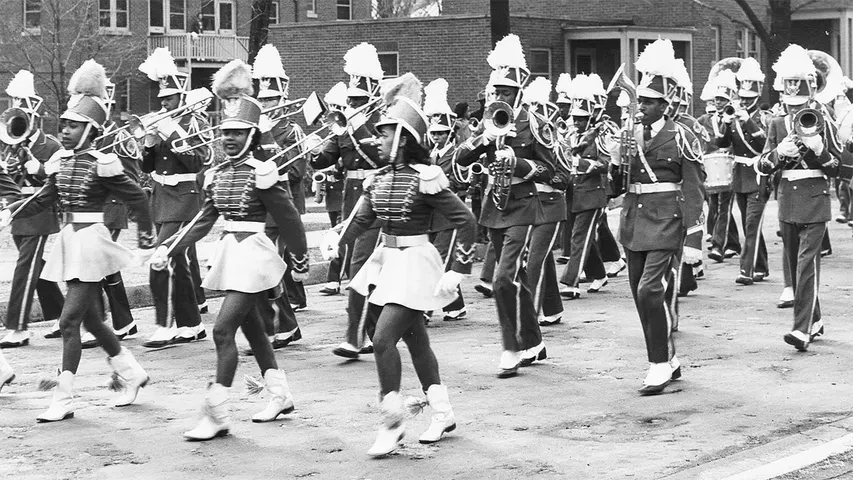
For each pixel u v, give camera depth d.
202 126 13.02
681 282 15.07
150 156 12.91
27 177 12.75
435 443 8.57
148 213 9.85
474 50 36.91
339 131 11.61
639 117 10.21
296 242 9.01
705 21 42.84
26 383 10.90
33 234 12.68
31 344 12.96
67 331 9.45
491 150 11.31
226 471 7.96
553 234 11.39
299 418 9.34
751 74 16.88
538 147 11.05
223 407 8.76
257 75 13.86
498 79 11.09
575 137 15.22
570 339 12.51
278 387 9.26
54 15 35.00
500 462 8.08
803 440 8.48
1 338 13.27
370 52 12.40
